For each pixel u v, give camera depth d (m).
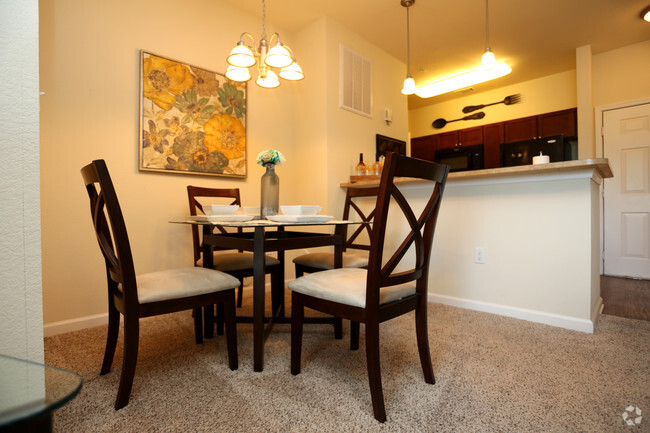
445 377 1.38
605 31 3.31
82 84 2.03
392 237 2.77
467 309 2.34
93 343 1.76
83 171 1.25
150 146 2.28
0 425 0.38
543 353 1.61
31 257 0.90
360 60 3.37
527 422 1.08
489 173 2.11
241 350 1.68
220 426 1.06
